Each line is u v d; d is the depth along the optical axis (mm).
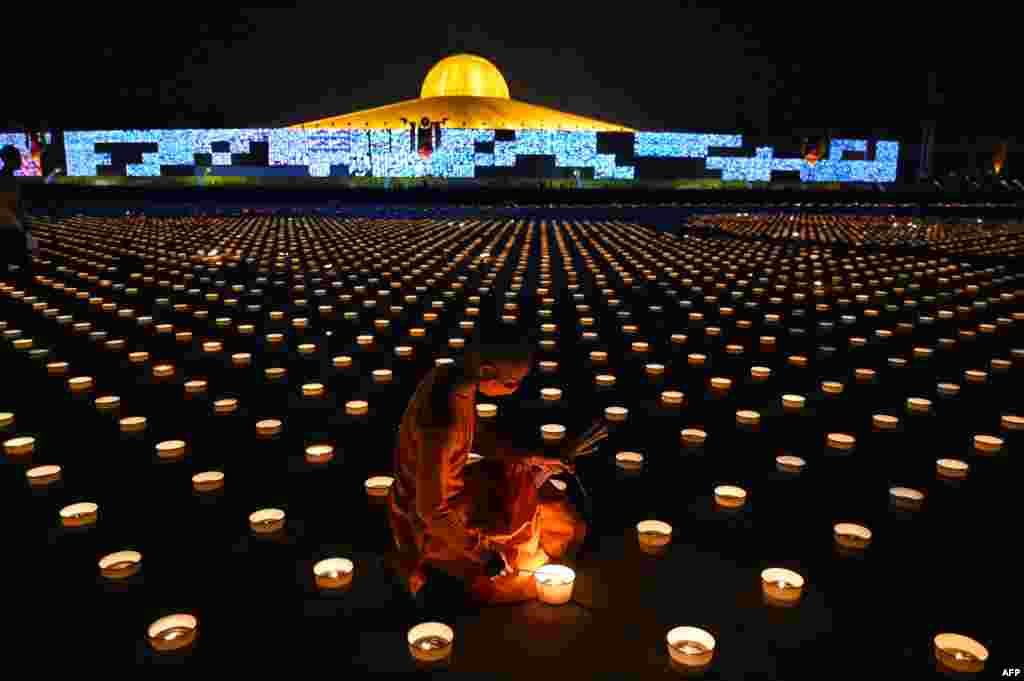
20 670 2682
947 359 7035
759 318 8977
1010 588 3195
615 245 16906
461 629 2869
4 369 6688
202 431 5172
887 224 24109
